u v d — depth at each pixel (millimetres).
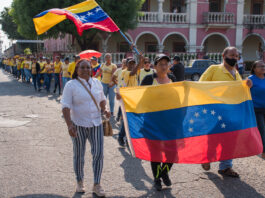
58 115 8414
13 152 5105
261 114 4664
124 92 3658
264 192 3637
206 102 3828
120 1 17859
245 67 24906
